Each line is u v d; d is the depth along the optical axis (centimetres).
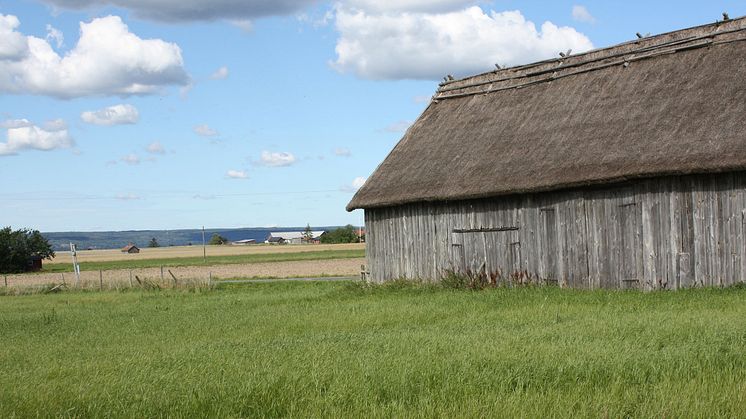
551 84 3047
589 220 2561
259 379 1044
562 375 1011
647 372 1013
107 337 1855
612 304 1927
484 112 3222
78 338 1862
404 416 845
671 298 1964
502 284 2839
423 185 3086
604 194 2519
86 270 9594
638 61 2789
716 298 1912
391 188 3244
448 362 1104
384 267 3353
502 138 2975
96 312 2684
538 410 842
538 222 2720
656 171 2312
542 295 2259
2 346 1745
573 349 1180
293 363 1182
